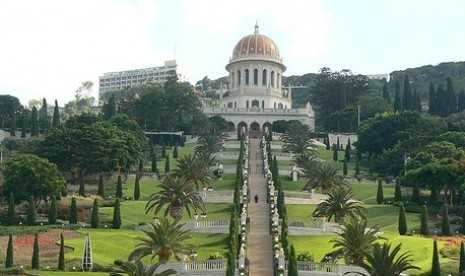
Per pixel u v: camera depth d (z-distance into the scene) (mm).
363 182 149750
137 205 120562
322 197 125062
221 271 77500
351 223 81188
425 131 172750
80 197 121562
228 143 184000
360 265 70562
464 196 114125
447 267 78938
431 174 119812
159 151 186000
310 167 129375
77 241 92938
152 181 146375
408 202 123812
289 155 166750
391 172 151750
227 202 121562
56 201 113562
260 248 88812
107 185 141875
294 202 122375
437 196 127188
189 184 105625
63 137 139500
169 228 78250
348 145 175875
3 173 115812
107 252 88938
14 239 92188
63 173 143750
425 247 89188
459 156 130750
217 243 93250
